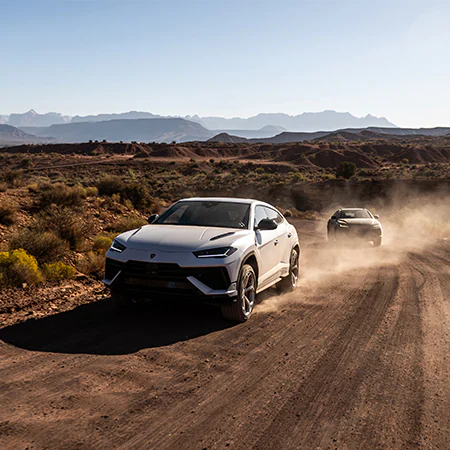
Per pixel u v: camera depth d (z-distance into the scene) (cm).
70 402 332
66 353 438
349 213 1722
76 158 15900
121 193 1814
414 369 422
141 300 645
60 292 694
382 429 307
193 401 341
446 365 435
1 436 281
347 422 315
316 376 399
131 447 274
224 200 682
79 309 609
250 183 6850
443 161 17862
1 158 14900
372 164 17538
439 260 1274
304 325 566
